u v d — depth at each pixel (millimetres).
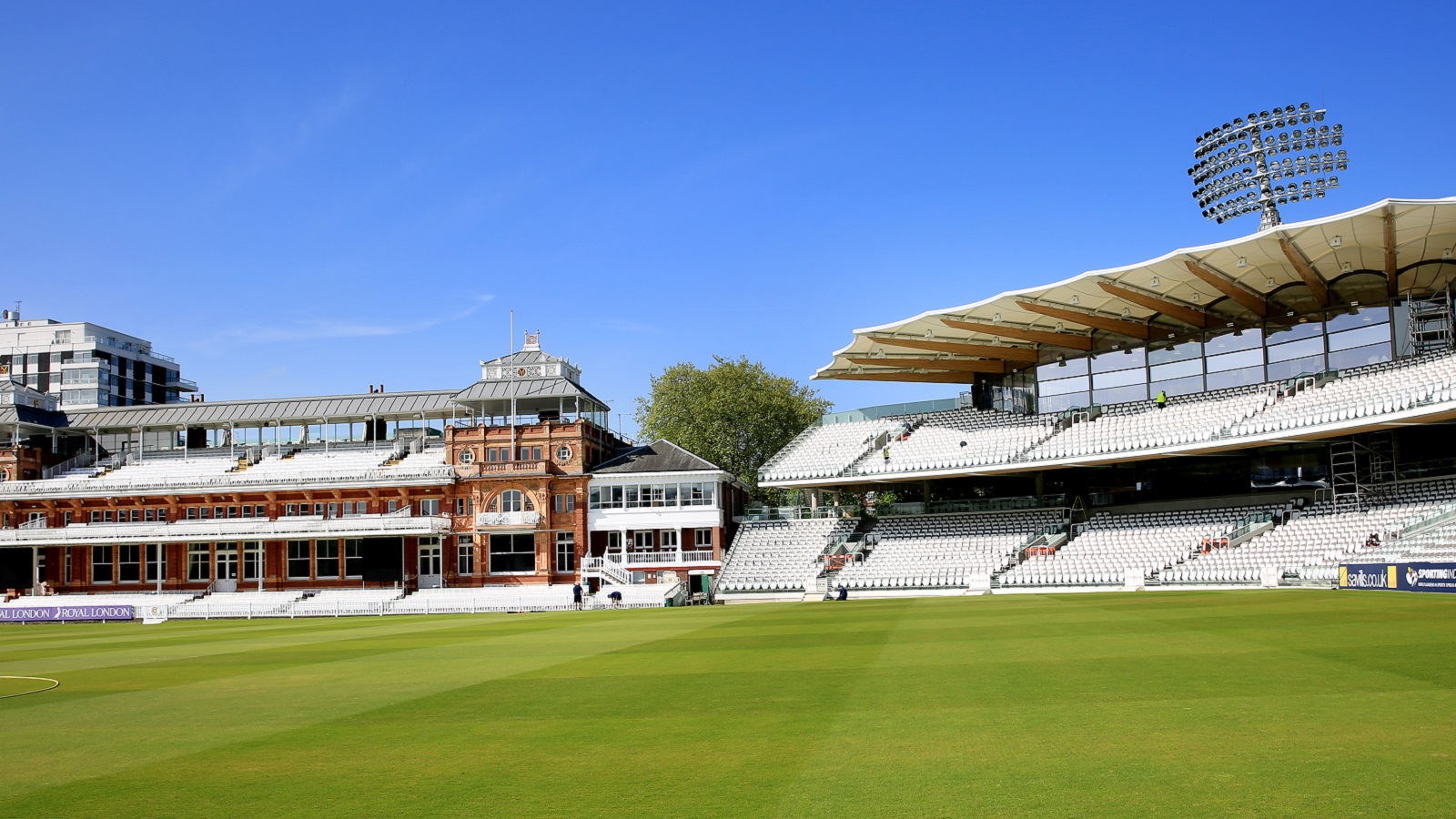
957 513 74562
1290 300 62594
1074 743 12656
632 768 12312
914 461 73812
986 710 15172
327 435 91000
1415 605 31656
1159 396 67250
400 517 80562
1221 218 63312
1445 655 18875
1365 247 52656
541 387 84625
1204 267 54094
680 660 24375
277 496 84312
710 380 99125
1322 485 60781
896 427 80000
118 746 15086
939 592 64812
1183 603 38219
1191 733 12852
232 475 85750
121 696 21297
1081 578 60250
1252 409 60594
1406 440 56375
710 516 79688
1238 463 64812
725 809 10391
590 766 12508
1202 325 65812
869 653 23891
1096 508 69562
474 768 12656
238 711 18438
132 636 46500
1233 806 9750
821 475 76562
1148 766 11328
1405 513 50500
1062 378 73625
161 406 93500
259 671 25969
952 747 12711
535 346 88438
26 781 12828
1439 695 14711
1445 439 54656
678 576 78375
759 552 76688
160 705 19609
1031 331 67750
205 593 80812
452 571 82250
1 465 89438
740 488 90250
